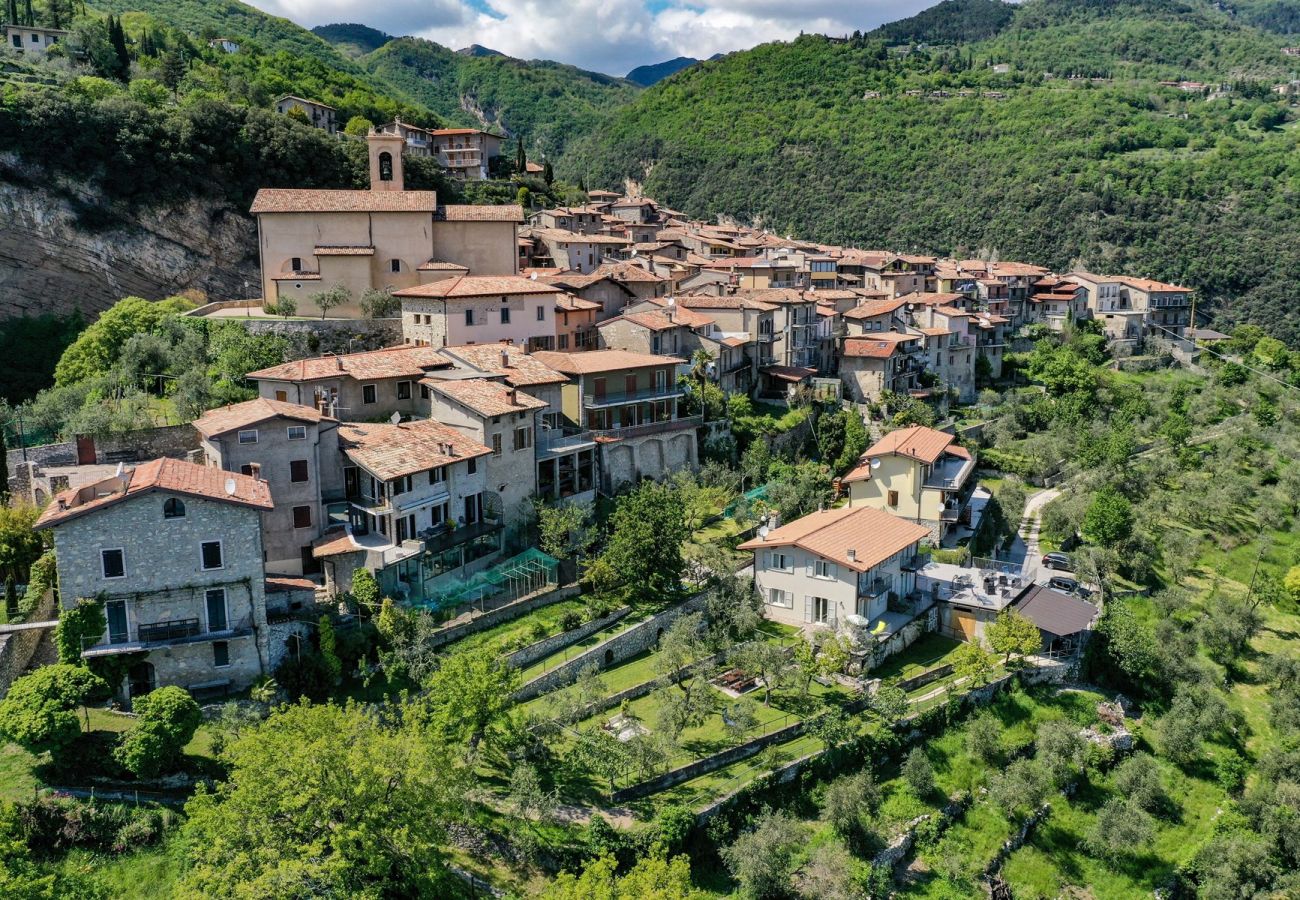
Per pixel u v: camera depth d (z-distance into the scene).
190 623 49.66
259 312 101.19
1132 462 108.62
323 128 180.00
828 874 50.16
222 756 44.19
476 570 67.25
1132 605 81.94
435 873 41.62
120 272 123.81
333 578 59.44
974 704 63.81
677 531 68.94
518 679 51.03
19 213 115.69
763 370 110.19
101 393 82.12
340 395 74.44
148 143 126.31
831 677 64.56
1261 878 59.31
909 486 86.19
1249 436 121.00
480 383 73.25
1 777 43.69
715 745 55.28
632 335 96.44
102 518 47.75
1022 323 161.00
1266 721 73.88
